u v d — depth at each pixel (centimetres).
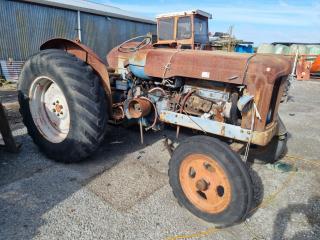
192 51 281
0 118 304
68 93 278
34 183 265
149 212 232
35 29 955
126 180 279
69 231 205
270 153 322
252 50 1598
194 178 229
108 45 1248
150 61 292
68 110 294
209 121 248
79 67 279
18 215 220
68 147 291
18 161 308
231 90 255
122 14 1284
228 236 211
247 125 233
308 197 269
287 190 280
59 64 282
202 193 235
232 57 242
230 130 238
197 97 268
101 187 264
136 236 204
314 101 786
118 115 320
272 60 231
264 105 225
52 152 305
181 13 562
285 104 723
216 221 216
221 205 213
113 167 304
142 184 273
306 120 559
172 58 276
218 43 1138
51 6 981
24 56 944
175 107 281
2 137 339
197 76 257
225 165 204
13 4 880
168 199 252
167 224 219
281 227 224
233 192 204
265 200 261
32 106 318
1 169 289
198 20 575
